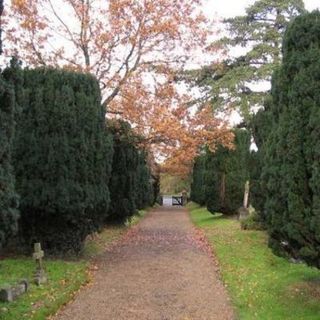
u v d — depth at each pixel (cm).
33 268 1117
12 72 818
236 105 2852
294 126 820
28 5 1891
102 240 1808
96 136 1352
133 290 1016
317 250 812
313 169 778
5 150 776
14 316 761
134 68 1870
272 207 883
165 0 1866
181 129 1778
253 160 1505
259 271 1171
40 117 1292
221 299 941
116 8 1839
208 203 2744
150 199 3872
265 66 2830
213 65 2098
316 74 811
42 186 1280
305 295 932
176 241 1844
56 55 1931
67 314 830
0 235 780
